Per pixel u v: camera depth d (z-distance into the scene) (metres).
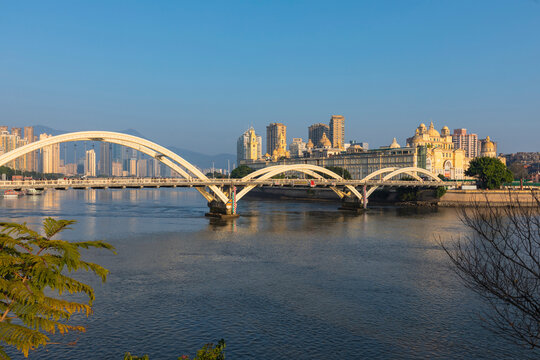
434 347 29.88
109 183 87.81
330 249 63.25
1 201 152.50
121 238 70.56
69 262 14.30
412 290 42.38
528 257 36.03
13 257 14.26
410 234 78.12
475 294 40.84
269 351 29.17
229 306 37.53
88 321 33.75
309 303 38.47
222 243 67.44
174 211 119.94
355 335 31.77
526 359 28.12
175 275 47.31
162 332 31.94
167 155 96.75
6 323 13.18
